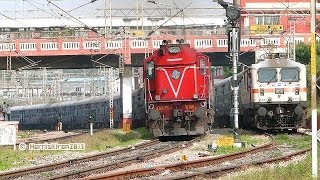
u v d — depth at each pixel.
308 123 52.81
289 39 63.22
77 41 68.19
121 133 52.66
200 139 38.03
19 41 68.31
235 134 33.38
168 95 38.19
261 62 44.28
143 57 70.69
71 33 71.12
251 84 44.38
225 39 69.62
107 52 67.56
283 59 44.38
